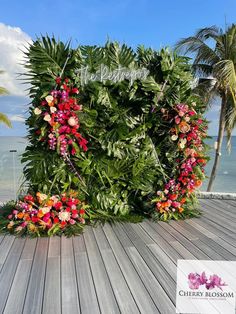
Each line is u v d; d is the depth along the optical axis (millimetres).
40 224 3521
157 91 4098
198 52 8172
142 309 2131
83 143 3742
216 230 3783
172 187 4172
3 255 2980
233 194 5469
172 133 4176
